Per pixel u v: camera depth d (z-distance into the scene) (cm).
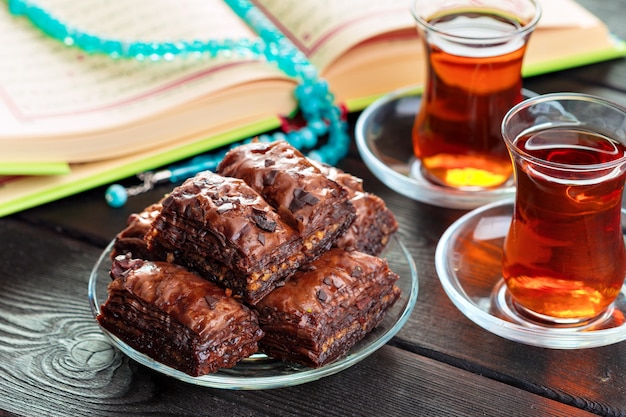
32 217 81
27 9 91
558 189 67
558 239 69
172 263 69
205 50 88
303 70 85
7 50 89
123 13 92
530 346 71
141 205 82
